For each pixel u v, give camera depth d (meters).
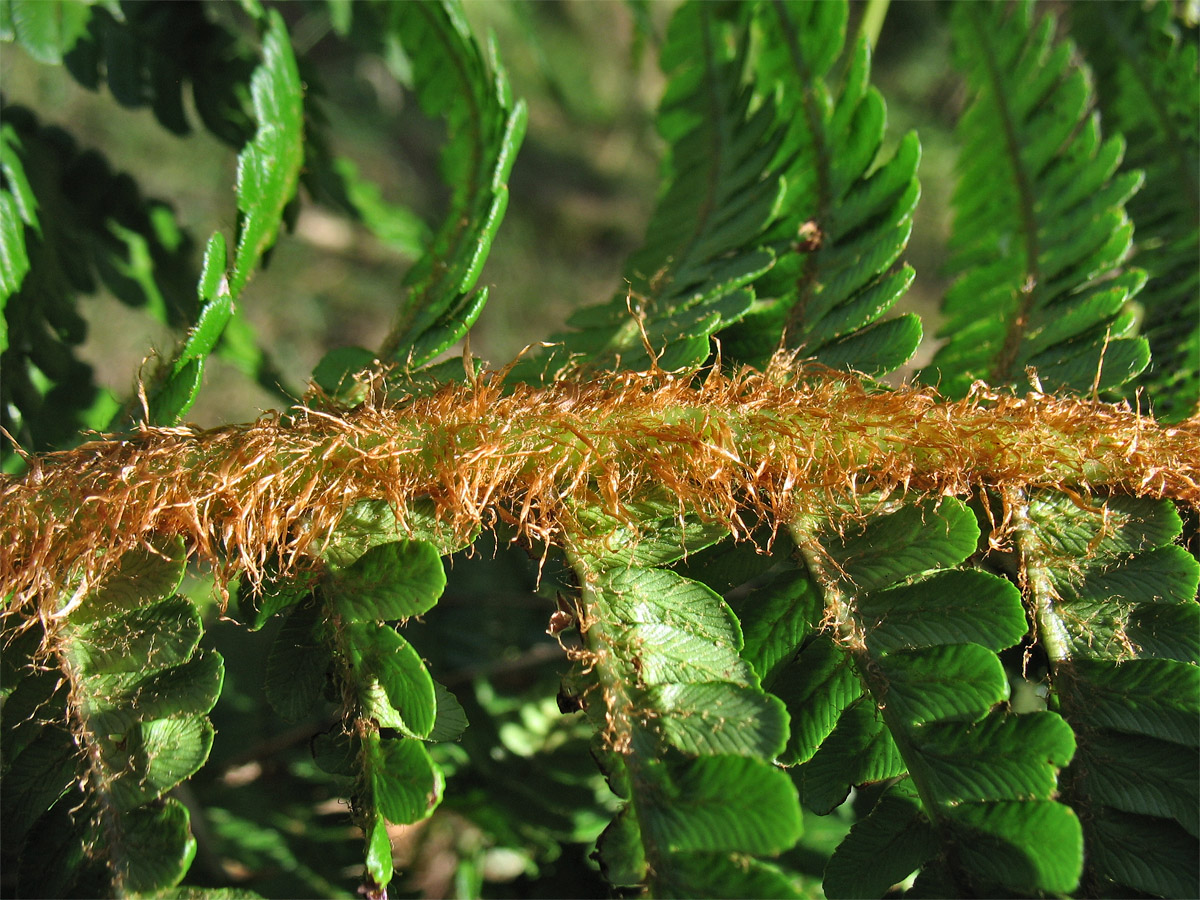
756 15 0.15
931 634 0.12
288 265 0.38
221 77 0.17
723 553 0.13
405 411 0.12
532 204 0.46
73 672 0.12
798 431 0.12
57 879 0.11
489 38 0.14
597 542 0.12
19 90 0.30
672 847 0.11
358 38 0.16
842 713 0.12
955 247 0.15
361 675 0.12
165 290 0.17
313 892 0.16
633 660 0.12
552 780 0.16
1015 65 0.15
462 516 0.12
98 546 0.12
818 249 0.14
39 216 0.15
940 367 0.14
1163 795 0.12
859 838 0.12
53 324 0.15
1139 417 0.13
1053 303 0.14
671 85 0.16
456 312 0.13
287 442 0.12
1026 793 0.11
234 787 0.16
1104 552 0.12
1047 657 0.12
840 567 0.12
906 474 0.12
